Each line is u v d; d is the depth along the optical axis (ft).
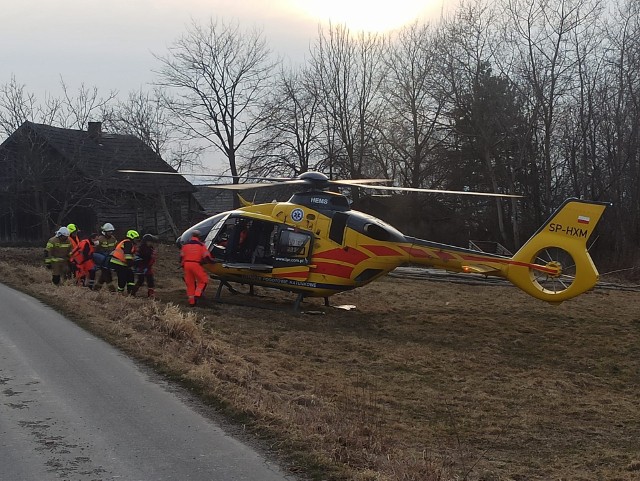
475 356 41.19
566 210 47.85
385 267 50.88
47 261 56.54
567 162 119.44
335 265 51.21
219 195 175.83
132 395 24.62
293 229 52.13
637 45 110.63
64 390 24.97
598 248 112.06
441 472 19.44
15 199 111.45
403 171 137.80
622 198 111.65
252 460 18.72
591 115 114.62
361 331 47.34
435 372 36.86
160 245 102.63
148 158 122.01
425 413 29.04
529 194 121.70
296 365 35.60
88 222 113.60
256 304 54.24
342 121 130.11
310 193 52.75
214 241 53.78
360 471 18.25
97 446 19.48
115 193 117.19
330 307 56.39
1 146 111.34
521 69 116.67
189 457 18.85
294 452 19.33
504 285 78.95
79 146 109.50
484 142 118.42
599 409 30.91
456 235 128.57
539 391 33.68
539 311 59.41
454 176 128.16
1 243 103.30
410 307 60.34
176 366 28.40
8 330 35.37
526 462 23.24
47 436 20.16
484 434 26.53
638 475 21.74
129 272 52.34
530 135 116.47
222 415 22.75
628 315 58.34
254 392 26.11
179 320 36.88
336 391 30.96
